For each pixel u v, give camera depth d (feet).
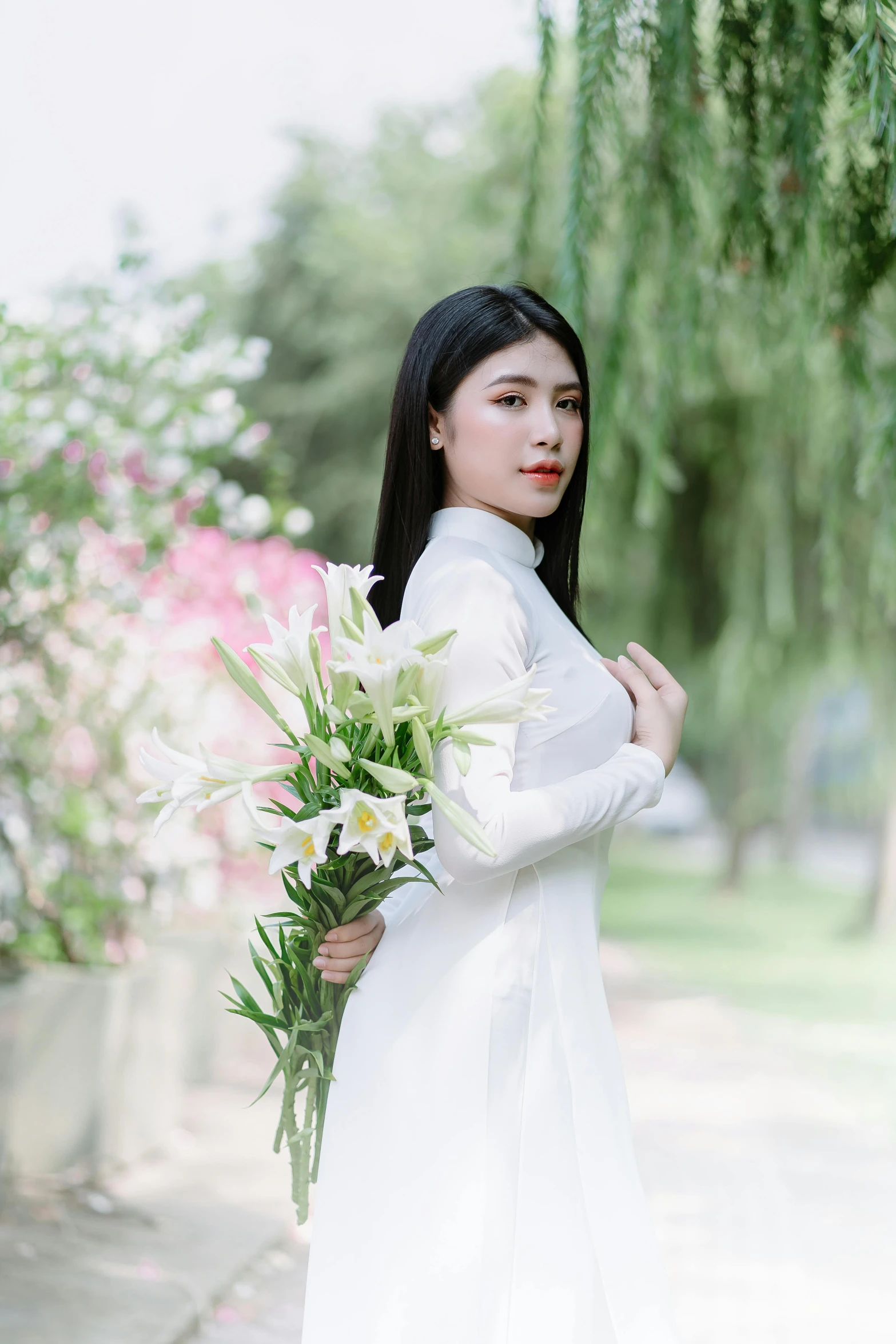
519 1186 5.38
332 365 36.96
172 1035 15.61
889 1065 23.22
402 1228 5.36
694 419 30.17
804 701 38.29
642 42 10.27
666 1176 15.76
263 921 20.77
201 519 16.15
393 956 5.75
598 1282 5.43
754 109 10.59
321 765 5.44
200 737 17.60
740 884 58.29
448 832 5.25
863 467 11.75
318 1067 5.81
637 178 11.95
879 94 7.91
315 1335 5.40
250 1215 12.99
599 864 5.98
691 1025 26.86
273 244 38.83
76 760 15.69
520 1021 5.53
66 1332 9.74
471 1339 5.23
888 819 42.83
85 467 14.33
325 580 5.57
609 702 5.88
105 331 15.03
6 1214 12.36
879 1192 15.37
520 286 6.23
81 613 15.23
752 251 11.61
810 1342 10.74
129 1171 14.37
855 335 11.60
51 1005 13.46
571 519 6.67
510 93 28.43
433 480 6.28
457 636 5.55
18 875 13.94
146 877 16.29
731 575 33.81
